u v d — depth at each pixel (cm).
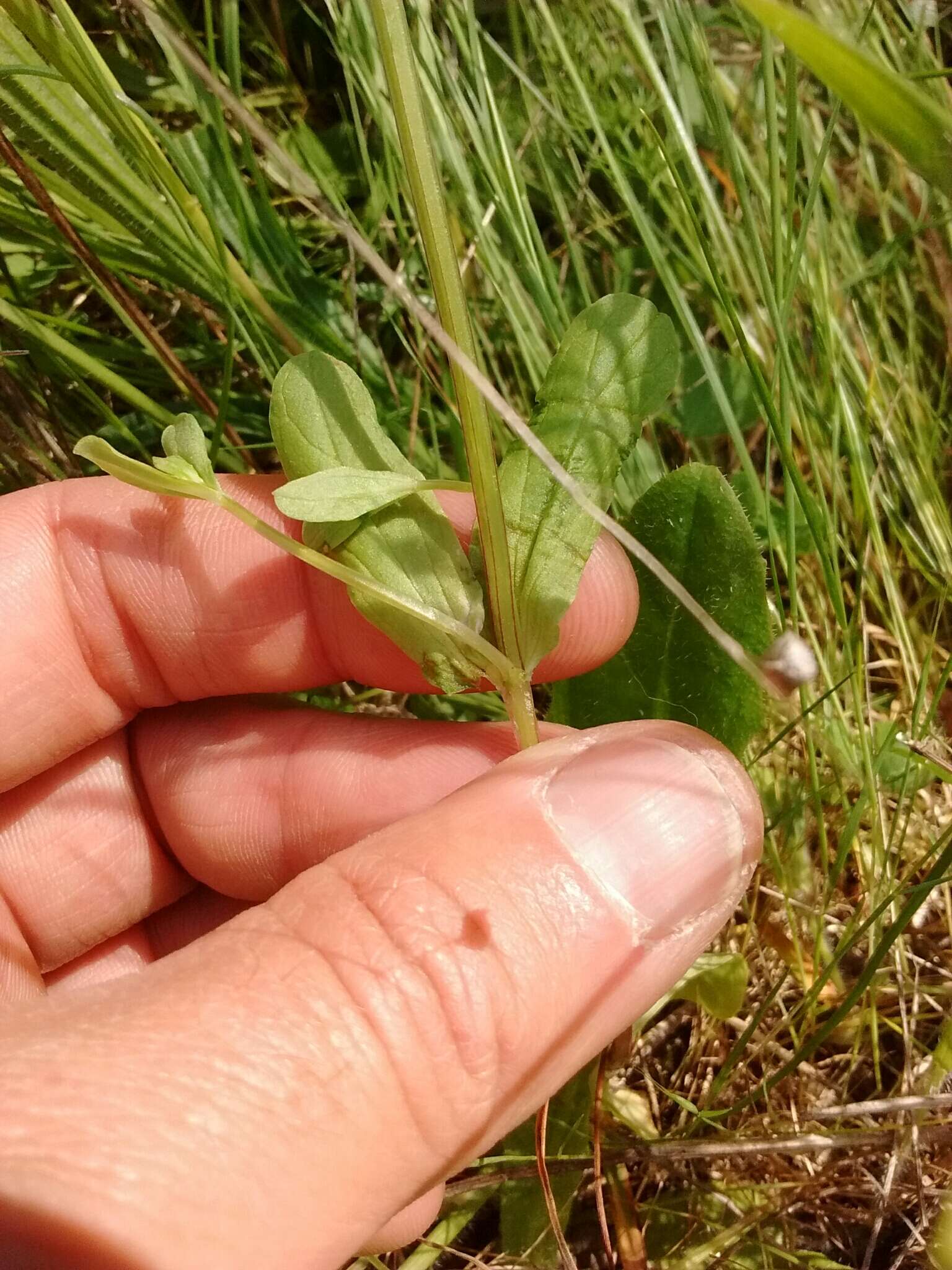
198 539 10
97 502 10
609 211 14
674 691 9
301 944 7
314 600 10
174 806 11
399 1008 6
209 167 12
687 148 10
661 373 8
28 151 11
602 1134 10
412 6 11
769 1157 10
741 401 13
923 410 12
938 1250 7
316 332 13
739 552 9
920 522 12
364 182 14
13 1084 6
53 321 12
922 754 8
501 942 7
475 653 7
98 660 10
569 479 5
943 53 13
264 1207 6
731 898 8
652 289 13
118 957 12
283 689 10
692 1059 11
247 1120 6
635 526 9
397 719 10
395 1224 9
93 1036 6
